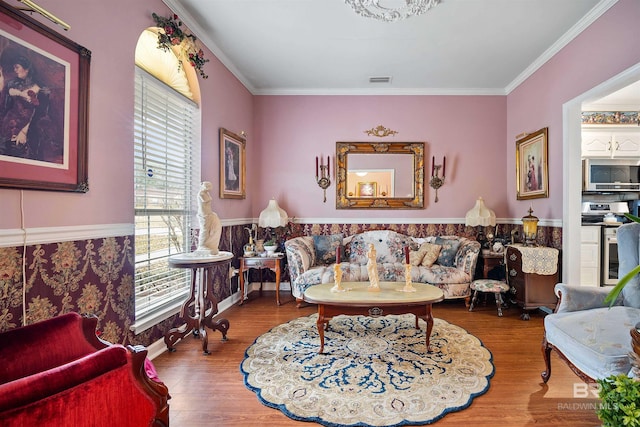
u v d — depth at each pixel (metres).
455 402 1.76
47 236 1.55
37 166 1.49
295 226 4.47
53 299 1.58
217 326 2.59
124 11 2.07
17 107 1.40
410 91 4.39
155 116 2.57
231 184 3.72
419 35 3.04
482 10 2.64
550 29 2.93
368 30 2.97
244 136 4.12
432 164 4.40
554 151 3.31
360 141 4.43
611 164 4.27
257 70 3.86
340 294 2.47
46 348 1.25
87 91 1.76
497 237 4.14
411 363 2.21
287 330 2.86
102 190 1.90
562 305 1.96
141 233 2.41
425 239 4.19
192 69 2.96
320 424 1.60
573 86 2.99
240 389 1.91
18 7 1.38
